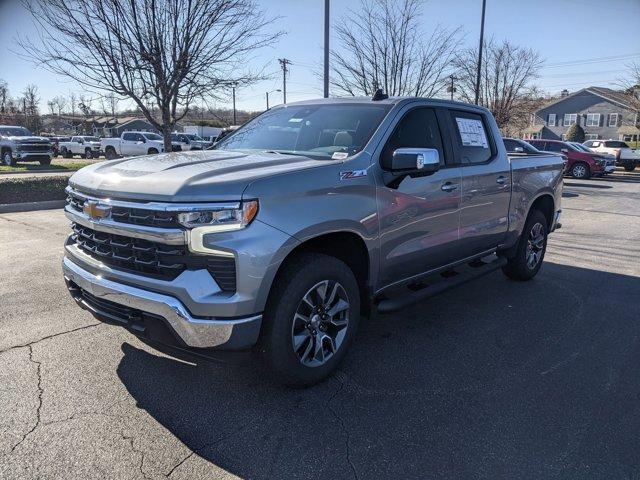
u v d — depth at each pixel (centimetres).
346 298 346
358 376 357
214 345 285
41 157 2612
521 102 3228
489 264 518
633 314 493
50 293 511
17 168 2359
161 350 350
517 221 541
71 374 348
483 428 296
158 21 975
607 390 343
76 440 276
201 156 366
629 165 2997
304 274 314
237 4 1011
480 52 2034
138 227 291
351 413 310
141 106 1052
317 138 400
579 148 2423
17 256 658
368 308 379
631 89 3478
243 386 339
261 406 315
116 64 994
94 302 328
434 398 329
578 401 328
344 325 349
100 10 946
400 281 403
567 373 367
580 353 402
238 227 280
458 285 455
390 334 436
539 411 315
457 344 416
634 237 900
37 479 246
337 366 355
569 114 6562
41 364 361
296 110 457
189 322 280
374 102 417
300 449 274
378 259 366
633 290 574
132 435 282
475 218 468
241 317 285
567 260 718
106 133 7412
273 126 446
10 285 535
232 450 272
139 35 968
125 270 306
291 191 302
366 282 369
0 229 850
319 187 317
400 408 316
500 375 362
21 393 322
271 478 252
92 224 318
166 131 1066
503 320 472
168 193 280
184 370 357
